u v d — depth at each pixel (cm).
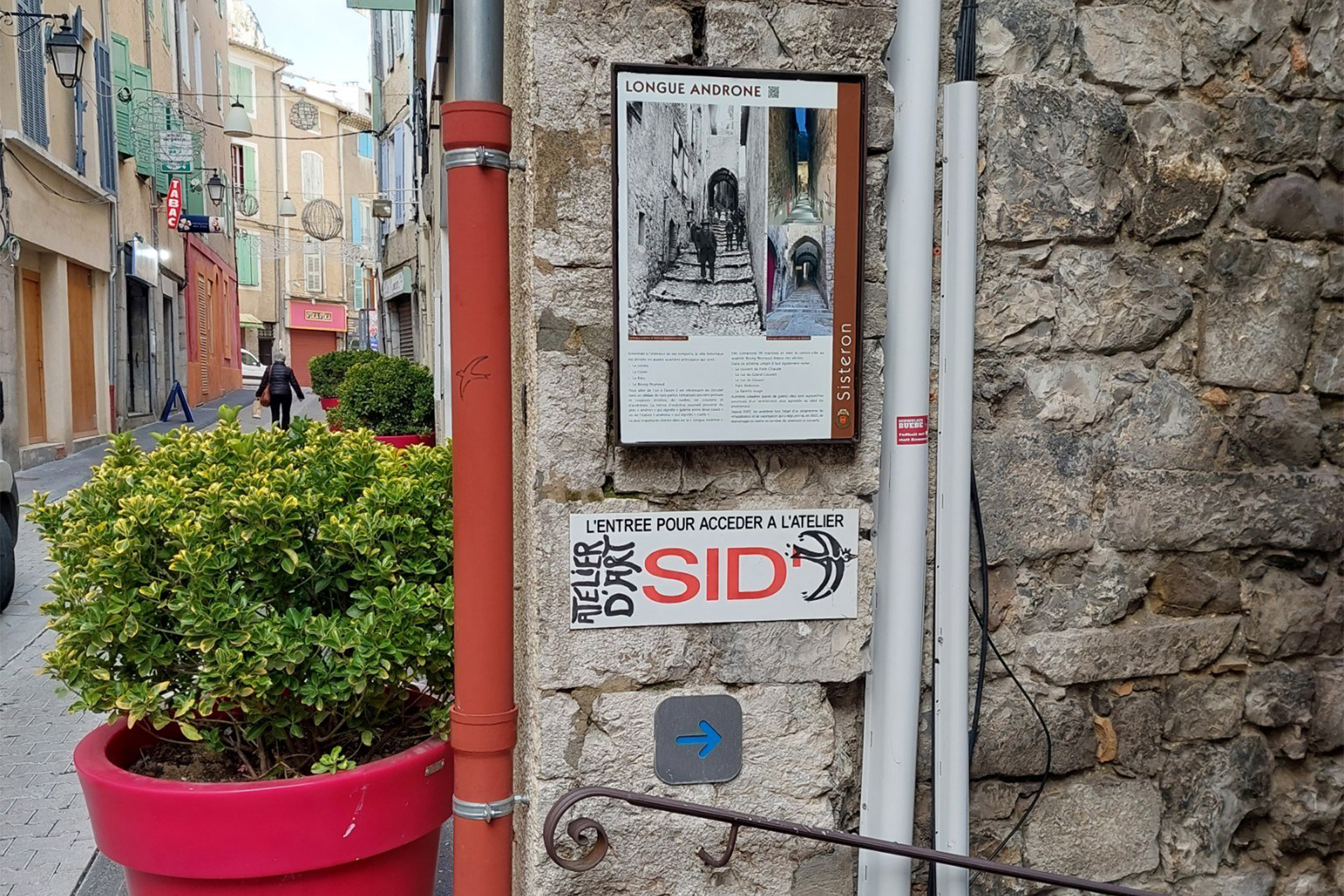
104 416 1644
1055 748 265
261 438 299
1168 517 270
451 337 198
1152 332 268
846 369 217
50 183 1362
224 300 3216
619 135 204
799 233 212
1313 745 282
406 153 1964
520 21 227
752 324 212
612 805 218
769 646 223
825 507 224
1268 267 275
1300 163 276
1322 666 283
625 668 216
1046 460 262
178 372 2338
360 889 225
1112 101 261
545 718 213
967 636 250
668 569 216
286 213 3272
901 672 239
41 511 255
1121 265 265
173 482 250
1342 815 281
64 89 1448
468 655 203
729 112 208
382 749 259
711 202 208
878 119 221
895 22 223
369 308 4250
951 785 249
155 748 263
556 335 209
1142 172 264
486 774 204
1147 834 273
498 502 199
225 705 227
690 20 211
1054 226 258
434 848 251
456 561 202
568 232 207
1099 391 266
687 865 222
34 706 483
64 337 1423
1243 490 274
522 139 221
